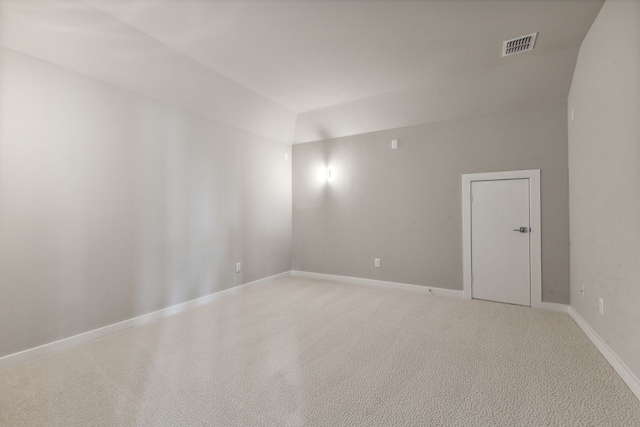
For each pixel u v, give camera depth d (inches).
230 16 93.6
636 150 70.2
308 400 70.9
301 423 63.1
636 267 70.9
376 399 71.0
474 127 150.3
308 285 181.3
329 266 195.5
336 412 66.5
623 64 76.0
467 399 70.5
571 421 62.7
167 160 133.1
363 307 139.6
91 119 107.6
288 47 111.7
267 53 115.8
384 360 89.7
